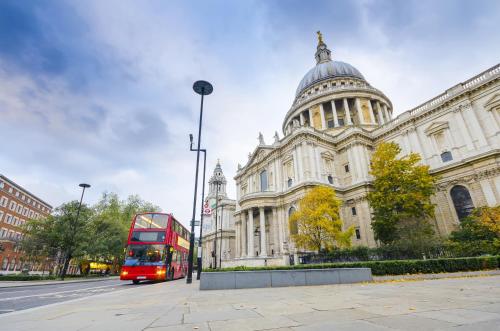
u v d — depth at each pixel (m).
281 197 44.62
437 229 33.28
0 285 23.20
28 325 5.36
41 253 43.31
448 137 35.41
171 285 18.64
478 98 33.28
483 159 30.27
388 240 28.03
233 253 76.62
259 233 49.94
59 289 19.06
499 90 31.39
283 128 72.31
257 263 34.00
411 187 28.80
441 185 34.09
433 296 8.21
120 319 5.95
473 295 8.09
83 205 45.59
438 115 37.28
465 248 22.70
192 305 8.04
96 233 49.41
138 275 22.69
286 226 42.78
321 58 80.56
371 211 38.28
